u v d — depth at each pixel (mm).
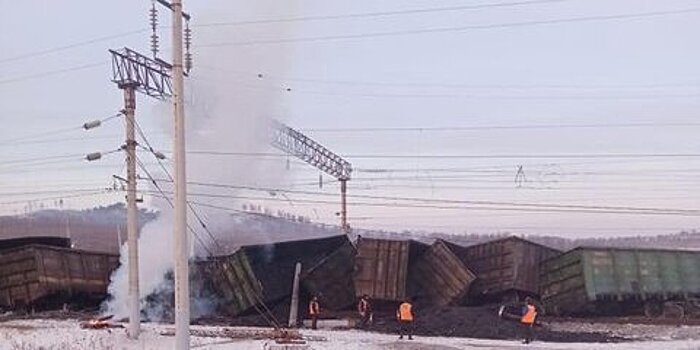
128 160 28359
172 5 15953
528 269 36125
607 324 33500
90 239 63031
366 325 32906
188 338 15648
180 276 15633
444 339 28734
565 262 35406
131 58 29047
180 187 15766
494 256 36375
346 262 35750
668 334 30219
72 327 30766
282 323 34438
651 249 35906
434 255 36094
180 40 15953
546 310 35625
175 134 15828
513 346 26516
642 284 35375
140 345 26219
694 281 36219
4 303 37781
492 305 35844
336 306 35469
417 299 35875
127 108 28578
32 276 37312
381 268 35125
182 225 15711
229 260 35531
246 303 34844
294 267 36219
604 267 34938
